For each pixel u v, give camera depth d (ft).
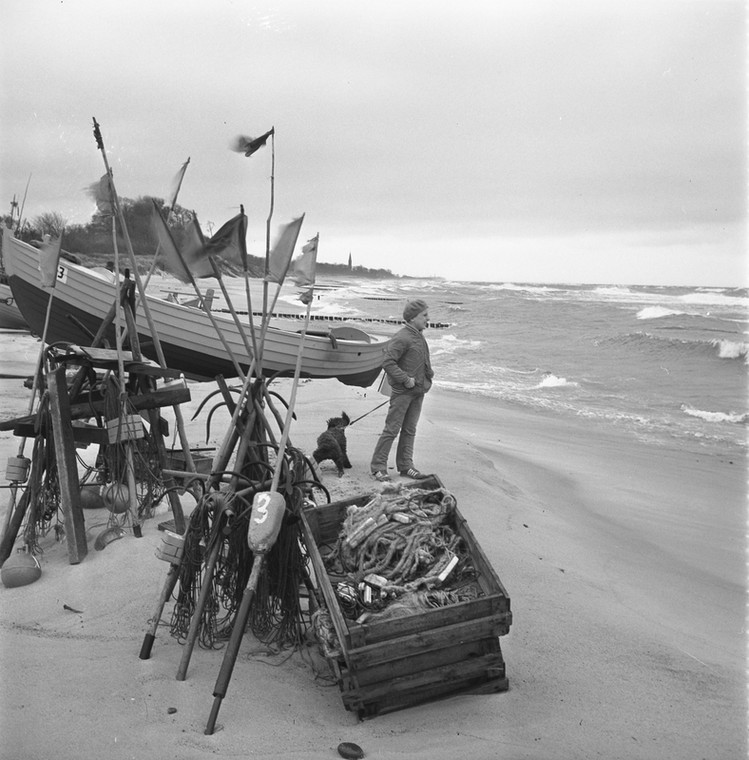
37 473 17.72
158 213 13.32
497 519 22.20
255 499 12.34
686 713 12.14
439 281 386.52
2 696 11.07
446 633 11.53
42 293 40.75
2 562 17.21
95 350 18.54
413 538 13.55
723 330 96.17
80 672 11.98
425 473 25.93
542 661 13.55
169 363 43.75
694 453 36.45
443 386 57.82
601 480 31.04
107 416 18.48
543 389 56.75
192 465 19.02
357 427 32.27
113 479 18.76
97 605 14.70
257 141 12.97
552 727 11.29
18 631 13.65
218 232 13.41
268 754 10.04
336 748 10.34
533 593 16.70
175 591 14.97
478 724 11.25
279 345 44.34
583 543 22.06
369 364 50.70
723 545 23.40
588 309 140.15
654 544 23.30
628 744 11.01
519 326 108.78
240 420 14.38
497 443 37.78
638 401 51.42
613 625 15.46
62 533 18.66
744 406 49.26
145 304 18.75
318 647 13.29
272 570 13.25
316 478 14.80
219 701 10.57
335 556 13.94
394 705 11.48
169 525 18.44
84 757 9.68
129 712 10.90
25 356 52.42
